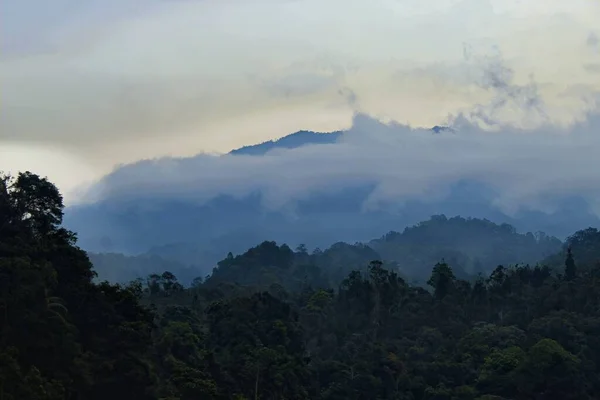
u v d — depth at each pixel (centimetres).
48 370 10725
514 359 16988
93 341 12250
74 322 12325
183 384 13288
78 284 12912
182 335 15975
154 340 15288
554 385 16175
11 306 10644
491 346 18538
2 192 13325
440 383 17225
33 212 13700
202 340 17100
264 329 17800
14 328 10544
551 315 19425
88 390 11419
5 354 9481
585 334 18062
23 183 13612
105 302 12862
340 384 17000
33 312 10819
